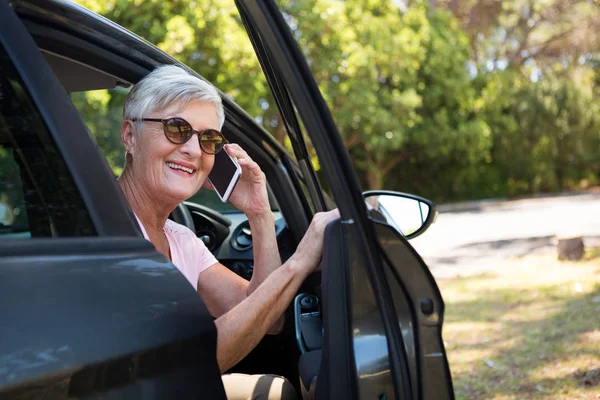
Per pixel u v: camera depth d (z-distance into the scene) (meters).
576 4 31.70
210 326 1.25
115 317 1.09
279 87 1.93
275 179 2.41
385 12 22.23
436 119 24.78
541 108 29.20
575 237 8.55
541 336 5.10
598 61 32.84
